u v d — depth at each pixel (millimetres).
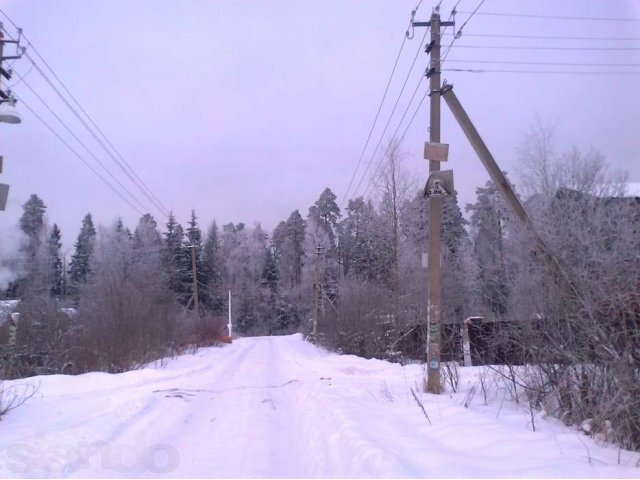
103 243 61750
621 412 6332
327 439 7613
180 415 9883
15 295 47062
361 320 23594
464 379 12586
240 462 6773
